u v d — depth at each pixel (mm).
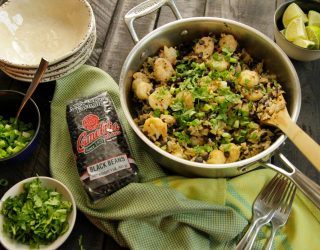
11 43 777
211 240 635
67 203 633
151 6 735
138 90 708
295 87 661
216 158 641
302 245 612
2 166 700
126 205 640
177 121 695
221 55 746
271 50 711
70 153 708
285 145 713
